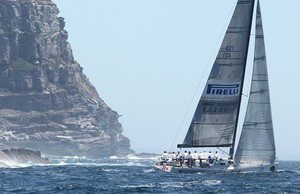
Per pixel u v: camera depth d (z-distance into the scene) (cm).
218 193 19000
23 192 19275
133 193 18950
